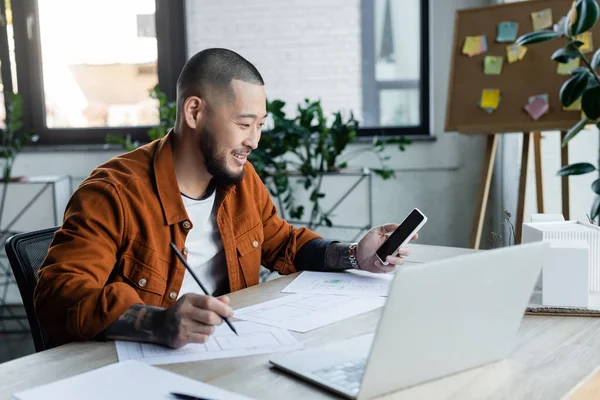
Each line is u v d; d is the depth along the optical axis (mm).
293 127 3377
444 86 3814
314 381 910
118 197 1370
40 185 3598
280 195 3930
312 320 1212
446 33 3781
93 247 1282
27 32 4047
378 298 1363
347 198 3920
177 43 4027
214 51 1432
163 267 1437
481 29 3018
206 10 4016
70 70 4086
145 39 4043
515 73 2920
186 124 1444
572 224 1475
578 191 3193
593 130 3154
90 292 1157
